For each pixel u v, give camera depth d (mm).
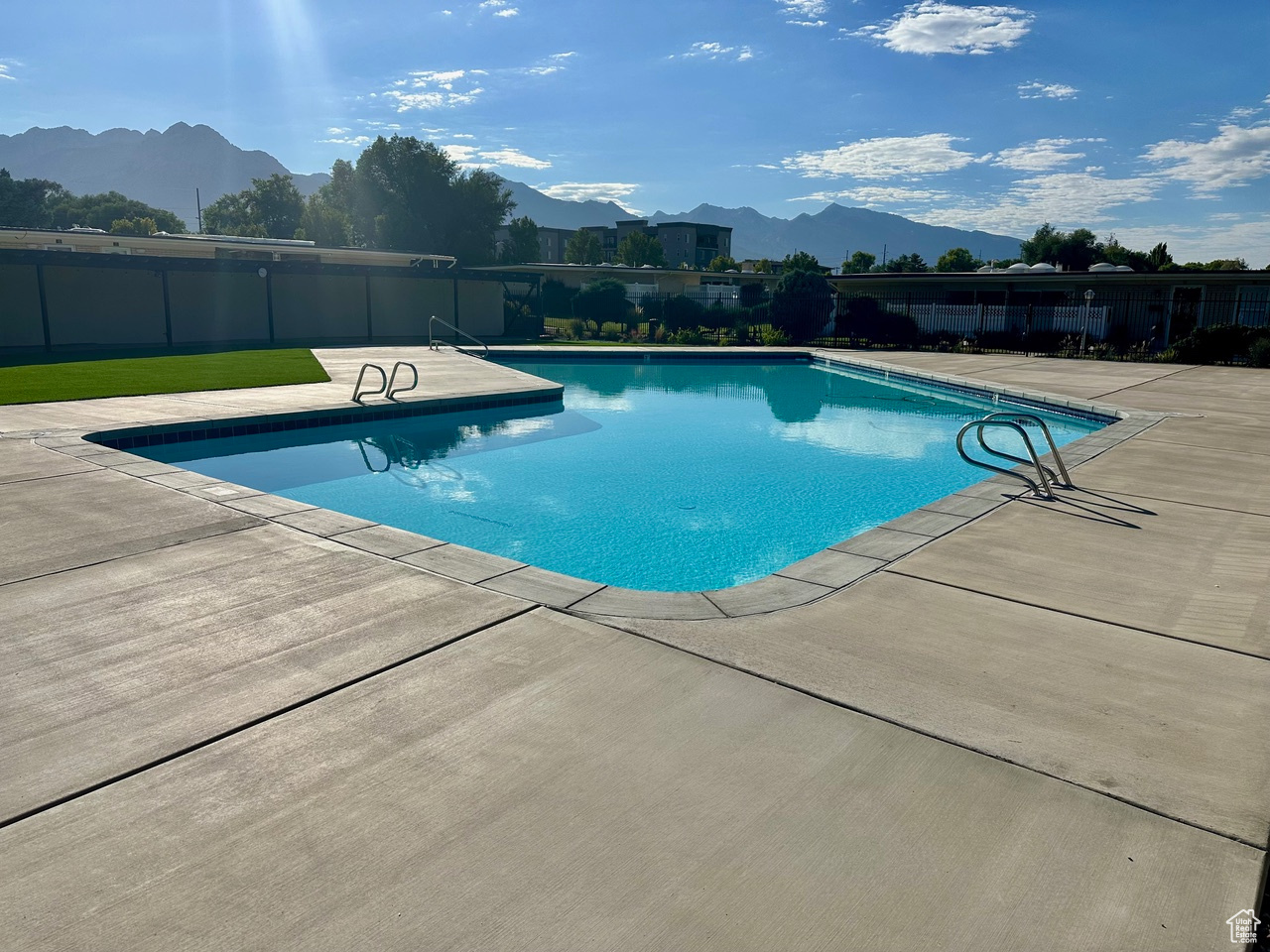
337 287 27031
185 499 6008
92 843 2230
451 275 28328
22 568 4480
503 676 3254
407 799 2441
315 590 4191
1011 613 4020
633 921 1966
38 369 15352
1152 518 5855
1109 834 2320
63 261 20156
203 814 2363
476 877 2115
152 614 3867
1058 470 7473
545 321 34594
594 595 4188
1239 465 7777
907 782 2562
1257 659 3512
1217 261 46125
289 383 13680
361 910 1990
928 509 6098
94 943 1872
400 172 55000
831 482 9078
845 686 3213
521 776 2566
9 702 3016
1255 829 2346
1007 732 2881
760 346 25328
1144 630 3826
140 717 2914
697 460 10172
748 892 2072
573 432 12078
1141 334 24828
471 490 8586
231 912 1977
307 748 2721
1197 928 1966
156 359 17906
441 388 13344
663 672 3309
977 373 16953
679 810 2404
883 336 25234
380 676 3242
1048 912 2016
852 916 1996
